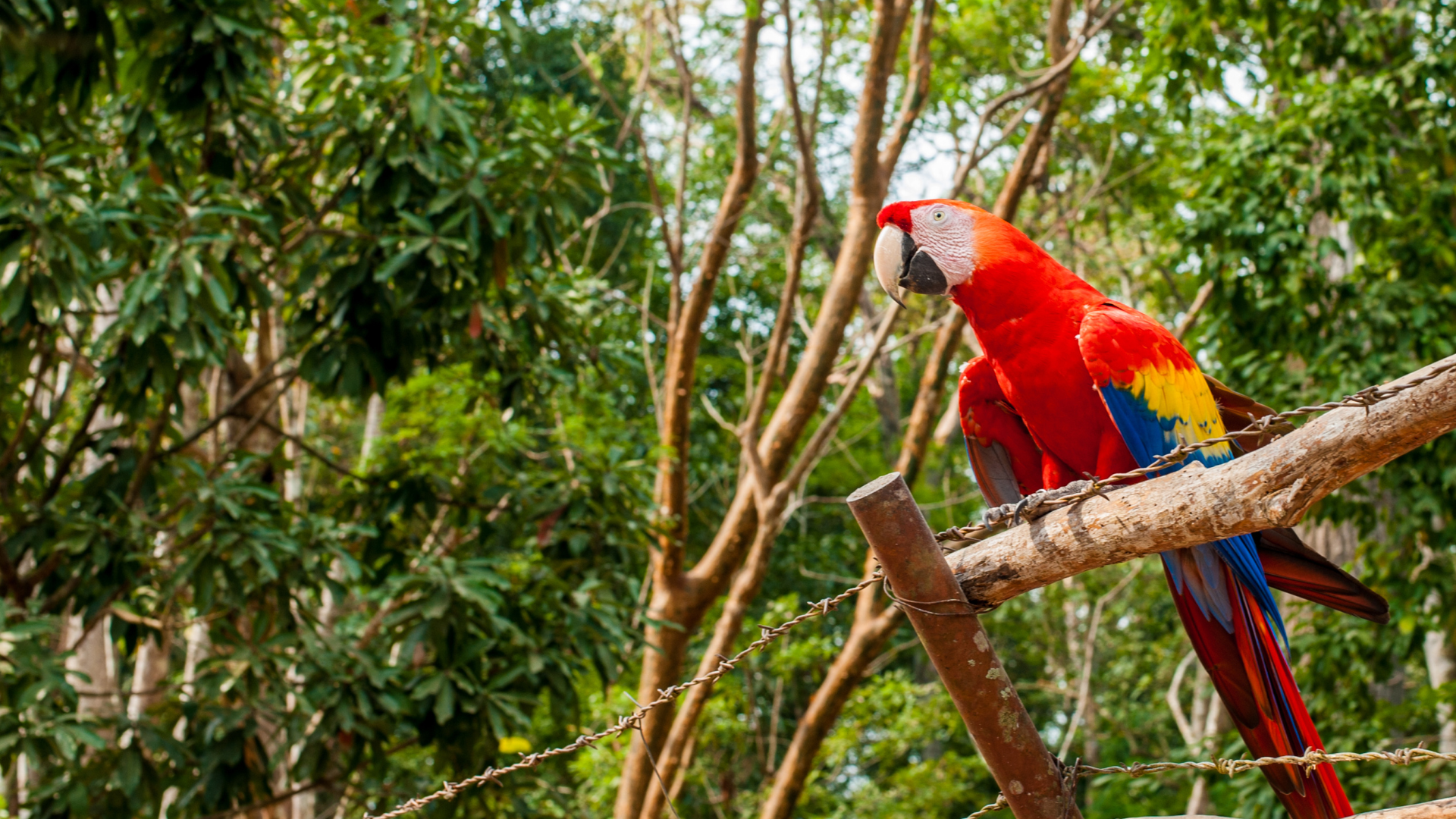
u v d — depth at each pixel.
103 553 5.16
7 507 5.43
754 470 7.32
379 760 5.74
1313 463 1.70
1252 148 7.15
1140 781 10.62
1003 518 2.49
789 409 7.49
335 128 5.88
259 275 5.66
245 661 5.32
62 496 5.65
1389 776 6.76
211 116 5.67
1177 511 1.89
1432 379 1.54
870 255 7.48
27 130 5.37
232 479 5.47
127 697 5.90
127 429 5.73
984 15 11.48
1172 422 2.89
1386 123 7.23
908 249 3.26
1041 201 12.22
